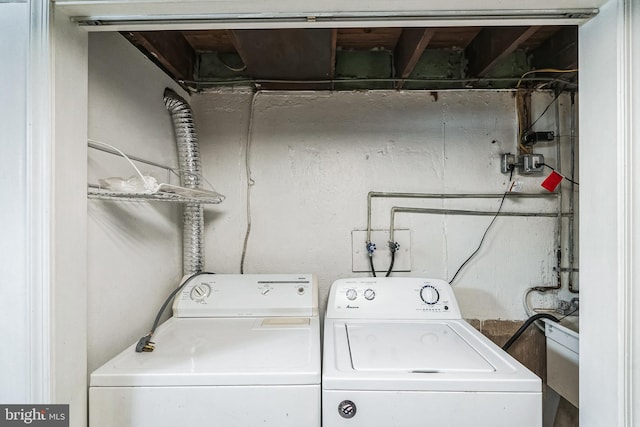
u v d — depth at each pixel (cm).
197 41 178
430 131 192
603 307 89
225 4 86
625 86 83
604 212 89
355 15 90
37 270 83
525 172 189
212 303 154
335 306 157
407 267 192
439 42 182
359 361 106
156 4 85
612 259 86
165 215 163
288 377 96
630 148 83
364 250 192
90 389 96
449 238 193
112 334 119
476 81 183
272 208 193
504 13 89
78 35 93
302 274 168
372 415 94
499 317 192
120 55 127
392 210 192
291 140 193
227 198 193
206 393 96
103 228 115
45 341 83
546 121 191
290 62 159
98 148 111
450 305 157
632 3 83
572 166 191
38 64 83
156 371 98
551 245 192
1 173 83
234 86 193
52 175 84
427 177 192
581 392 96
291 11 89
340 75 192
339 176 192
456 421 94
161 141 159
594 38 91
